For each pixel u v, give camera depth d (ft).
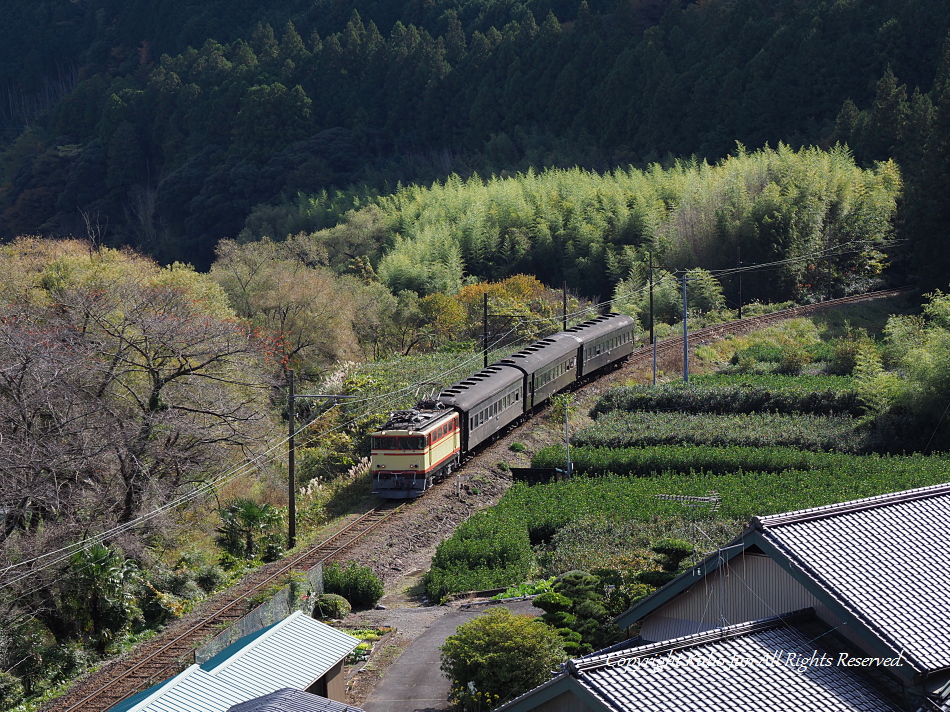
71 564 99.25
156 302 145.48
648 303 272.72
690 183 322.75
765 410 176.24
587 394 197.16
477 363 209.67
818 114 390.01
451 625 97.30
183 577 110.52
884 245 293.43
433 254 315.37
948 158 260.62
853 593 53.36
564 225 338.75
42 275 187.73
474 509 140.46
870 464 140.97
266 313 224.33
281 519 132.26
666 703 47.21
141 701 64.44
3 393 113.39
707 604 59.82
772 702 48.16
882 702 50.06
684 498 129.39
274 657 73.46
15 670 90.43
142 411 123.03
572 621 83.41
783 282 285.64
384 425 142.31
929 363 156.87
